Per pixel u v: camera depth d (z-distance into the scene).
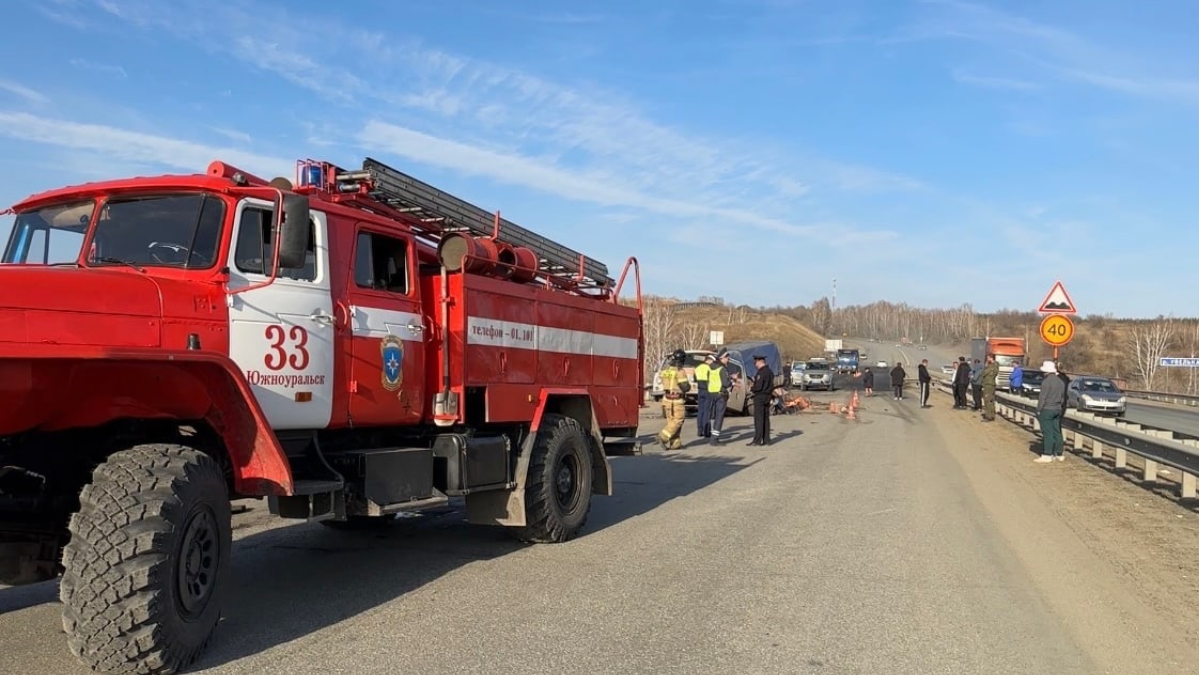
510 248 8.28
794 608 6.00
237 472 5.25
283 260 5.45
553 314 8.94
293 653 4.95
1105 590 6.53
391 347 6.80
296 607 5.95
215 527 4.85
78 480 5.26
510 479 7.92
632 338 10.90
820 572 7.05
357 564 7.33
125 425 5.28
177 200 5.54
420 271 7.70
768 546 8.05
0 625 5.46
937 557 7.61
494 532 8.84
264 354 5.61
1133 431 12.48
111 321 4.73
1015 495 11.14
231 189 5.50
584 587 6.54
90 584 4.27
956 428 22.55
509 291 8.12
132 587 4.27
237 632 5.35
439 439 7.31
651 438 19.27
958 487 11.84
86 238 5.55
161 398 4.92
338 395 6.25
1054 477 12.88
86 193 5.62
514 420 8.09
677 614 5.83
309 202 5.99
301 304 5.93
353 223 6.54
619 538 8.47
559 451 8.35
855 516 9.62
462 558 7.58
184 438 5.45
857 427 22.88
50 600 6.11
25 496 5.28
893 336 177.25
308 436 6.15
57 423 4.66
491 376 7.79
